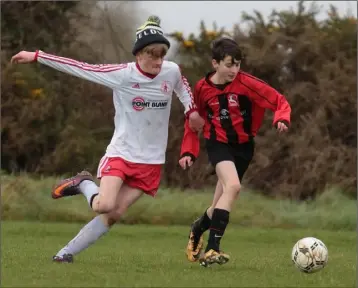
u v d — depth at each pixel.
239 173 25.19
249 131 24.83
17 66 68.62
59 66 23.34
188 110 24.47
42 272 21.64
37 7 72.81
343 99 63.12
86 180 24.53
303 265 23.09
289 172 61.94
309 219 49.81
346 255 32.25
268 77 66.62
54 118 70.44
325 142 61.84
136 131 23.39
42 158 69.44
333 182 59.75
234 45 24.05
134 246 36.41
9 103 68.44
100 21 72.56
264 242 39.94
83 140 68.00
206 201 52.94
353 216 49.56
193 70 69.19
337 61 64.88
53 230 42.78
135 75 23.19
